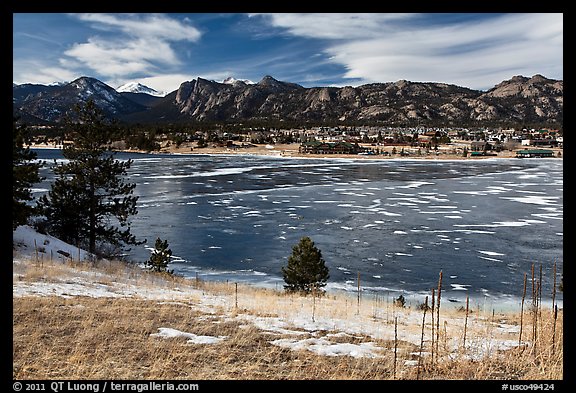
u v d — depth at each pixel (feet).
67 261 55.36
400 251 114.11
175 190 229.25
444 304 75.46
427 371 25.14
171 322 32.58
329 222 150.41
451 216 163.53
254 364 25.17
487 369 25.26
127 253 108.78
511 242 124.26
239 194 216.74
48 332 27.84
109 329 29.32
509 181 290.56
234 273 94.43
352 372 24.44
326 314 40.98
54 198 73.97
